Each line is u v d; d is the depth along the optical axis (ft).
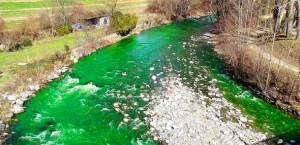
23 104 98.07
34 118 90.48
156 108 95.76
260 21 174.09
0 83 106.63
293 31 156.97
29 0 215.72
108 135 82.89
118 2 241.35
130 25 177.78
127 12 219.00
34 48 141.59
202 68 130.72
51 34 159.22
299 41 139.85
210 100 101.71
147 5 239.71
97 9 209.46
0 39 139.64
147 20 205.26
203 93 106.83
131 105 97.86
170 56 145.79
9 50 136.87
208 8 246.47
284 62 121.80
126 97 103.19
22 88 105.81
